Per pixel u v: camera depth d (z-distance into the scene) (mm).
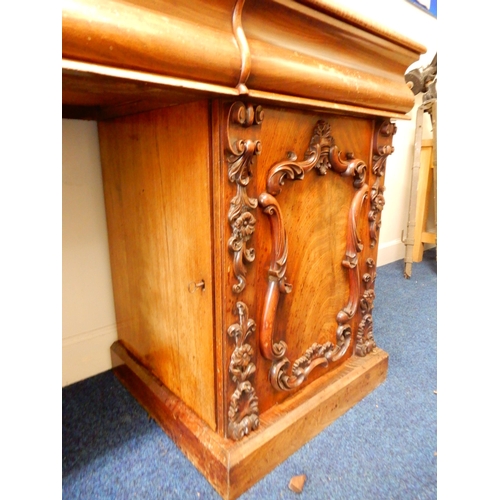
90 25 342
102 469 704
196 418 716
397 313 1433
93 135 915
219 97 504
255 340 663
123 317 953
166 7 398
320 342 826
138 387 884
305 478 686
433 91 1754
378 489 666
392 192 1952
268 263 648
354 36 615
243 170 549
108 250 987
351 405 883
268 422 707
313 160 667
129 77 380
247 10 466
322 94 586
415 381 995
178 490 661
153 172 688
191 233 625
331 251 790
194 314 664
